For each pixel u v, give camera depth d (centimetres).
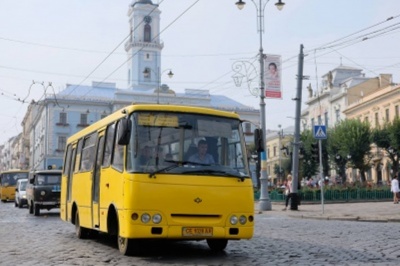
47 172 2567
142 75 9069
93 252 1091
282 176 8675
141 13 9200
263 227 1741
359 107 6781
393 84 6225
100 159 1178
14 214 2692
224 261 948
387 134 5347
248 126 8538
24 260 988
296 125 2998
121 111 1059
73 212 1460
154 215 935
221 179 984
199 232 952
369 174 6594
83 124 8244
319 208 3025
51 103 8162
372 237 1338
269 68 2998
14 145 15375
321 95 7662
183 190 954
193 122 1012
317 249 1109
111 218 1077
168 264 912
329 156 5850
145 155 968
